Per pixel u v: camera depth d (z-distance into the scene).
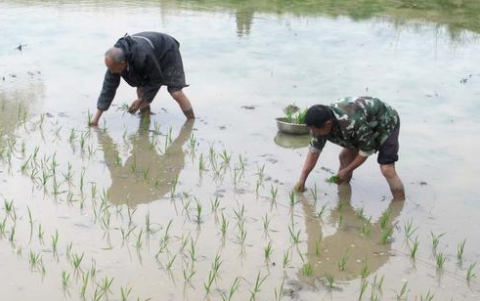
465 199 6.65
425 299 4.90
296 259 5.41
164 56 8.12
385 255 5.56
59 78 10.07
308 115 5.90
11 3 16.34
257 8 16.92
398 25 15.26
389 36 14.09
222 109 9.06
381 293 4.97
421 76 11.02
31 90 9.42
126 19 14.81
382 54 12.52
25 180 6.59
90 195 6.36
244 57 11.84
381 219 6.20
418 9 17.41
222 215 5.98
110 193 6.44
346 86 10.28
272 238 5.74
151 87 8.12
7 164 6.94
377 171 7.28
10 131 7.89
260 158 7.50
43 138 7.74
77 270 5.03
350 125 5.94
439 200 6.62
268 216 6.15
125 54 7.71
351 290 4.99
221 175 7.01
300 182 6.61
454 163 7.52
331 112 5.93
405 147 7.92
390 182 6.50
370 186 6.90
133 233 5.66
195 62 11.34
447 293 5.02
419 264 5.43
